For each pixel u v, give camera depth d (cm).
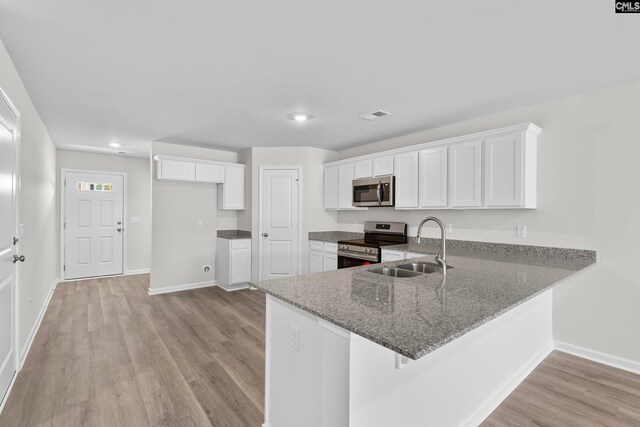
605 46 200
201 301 430
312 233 496
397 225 414
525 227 304
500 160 293
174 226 483
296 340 154
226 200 500
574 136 277
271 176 496
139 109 323
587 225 269
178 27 184
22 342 256
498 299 144
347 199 457
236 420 189
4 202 203
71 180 541
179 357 267
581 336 275
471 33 188
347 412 122
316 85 263
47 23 179
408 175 371
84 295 453
